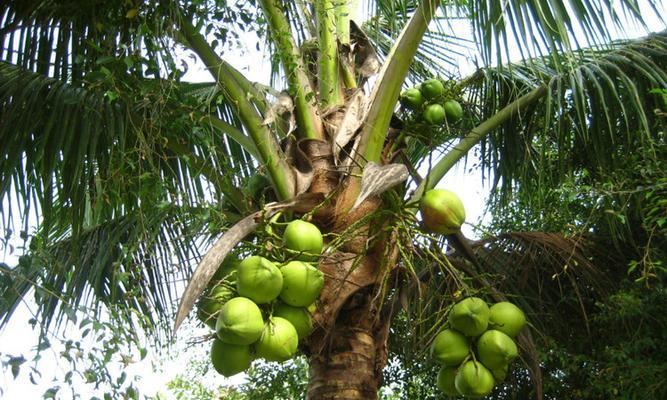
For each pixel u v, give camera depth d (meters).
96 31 4.14
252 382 6.71
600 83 5.09
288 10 4.43
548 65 5.43
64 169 4.05
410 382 6.11
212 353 3.29
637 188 4.30
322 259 3.57
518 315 3.65
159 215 4.59
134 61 3.74
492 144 5.46
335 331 3.85
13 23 4.06
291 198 3.76
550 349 5.34
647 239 5.09
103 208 4.63
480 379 3.49
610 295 5.02
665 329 4.98
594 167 5.18
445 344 3.57
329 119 4.21
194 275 3.08
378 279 3.79
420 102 4.43
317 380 3.80
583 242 5.09
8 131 3.85
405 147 4.42
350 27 4.64
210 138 4.25
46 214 3.87
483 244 5.05
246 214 4.21
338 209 3.83
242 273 3.21
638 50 5.19
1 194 3.71
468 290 3.70
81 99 3.96
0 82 4.04
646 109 5.01
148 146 3.76
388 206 3.69
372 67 4.52
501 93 5.53
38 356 2.88
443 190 3.66
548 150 5.49
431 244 3.77
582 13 4.22
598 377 5.12
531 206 5.75
